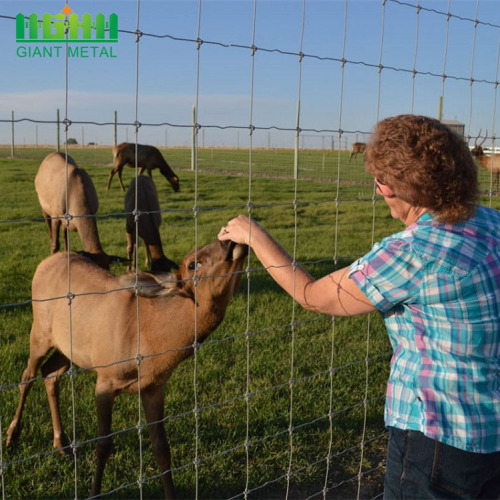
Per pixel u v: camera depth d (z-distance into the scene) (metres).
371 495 3.48
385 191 2.01
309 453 3.78
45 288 3.61
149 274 2.91
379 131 1.95
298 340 5.54
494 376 1.92
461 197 1.87
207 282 2.87
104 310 3.19
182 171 25.25
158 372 3.10
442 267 1.83
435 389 1.90
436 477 1.92
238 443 3.83
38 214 12.55
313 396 4.44
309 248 9.52
